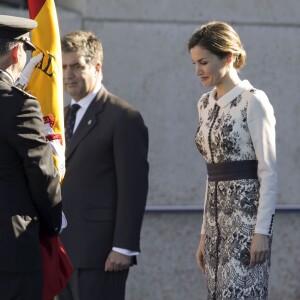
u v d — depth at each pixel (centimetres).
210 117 1499
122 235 1596
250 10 2088
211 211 1505
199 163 2078
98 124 1623
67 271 1376
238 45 1470
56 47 1430
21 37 1308
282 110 2103
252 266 1455
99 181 1620
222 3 2078
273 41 2097
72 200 1619
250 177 1461
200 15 2070
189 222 2092
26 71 1404
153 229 2080
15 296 1270
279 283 2125
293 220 2123
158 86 2058
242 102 1457
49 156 1285
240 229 1459
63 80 1631
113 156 1620
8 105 1260
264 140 1439
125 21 2047
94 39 1650
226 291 1469
